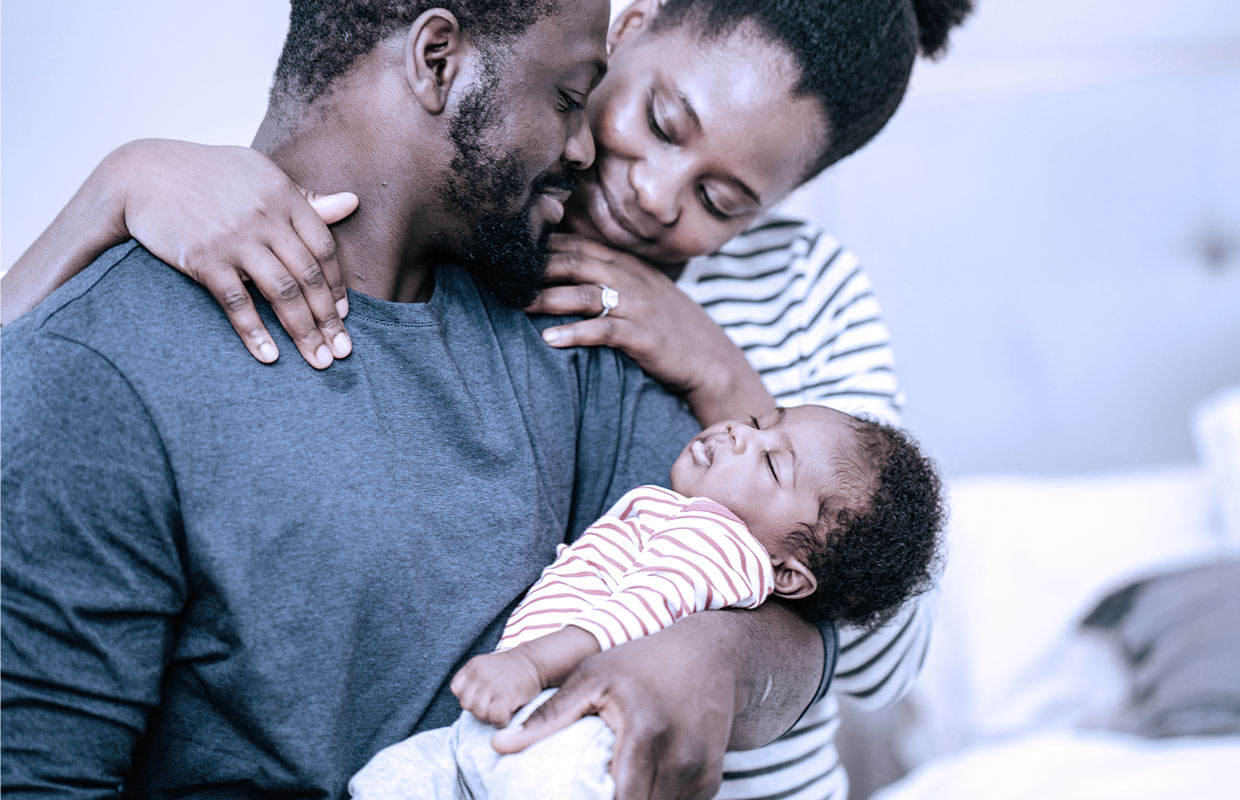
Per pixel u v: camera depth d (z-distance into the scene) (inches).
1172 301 103.0
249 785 31.3
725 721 29.7
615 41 48.4
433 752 31.0
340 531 31.3
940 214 102.2
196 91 51.3
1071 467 105.5
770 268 51.1
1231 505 96.3
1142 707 84.0
